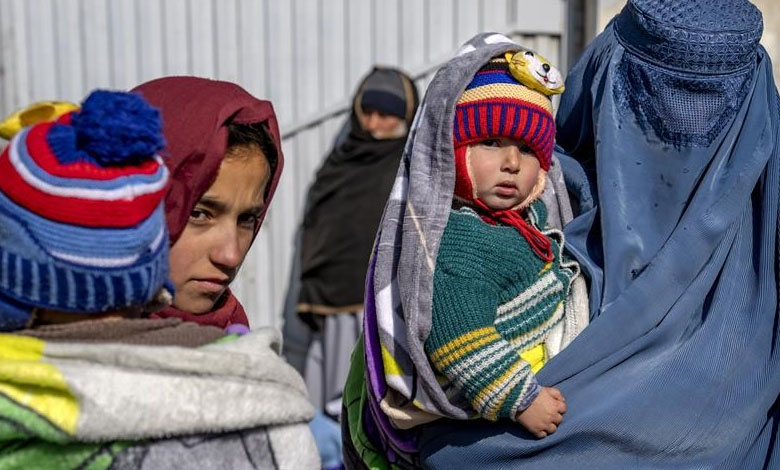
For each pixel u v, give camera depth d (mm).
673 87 1877
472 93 1832
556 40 4559
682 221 1847
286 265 4848
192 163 1592
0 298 1300
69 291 1265
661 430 1754
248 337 1464
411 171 1827
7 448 1277
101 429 1262
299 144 4773
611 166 1914
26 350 1289
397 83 4469
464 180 1844
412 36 4695
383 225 1879
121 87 4750
